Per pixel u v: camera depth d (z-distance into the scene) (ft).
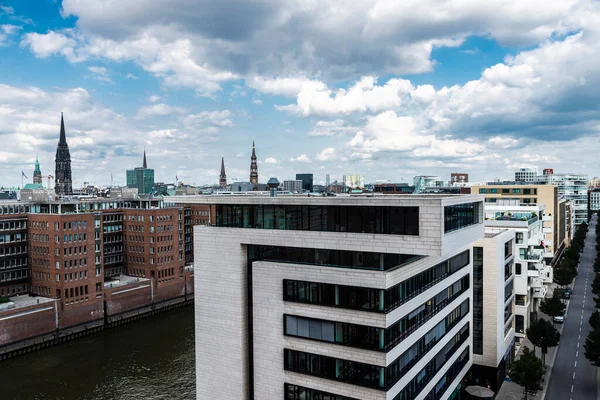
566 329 367.86
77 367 339.36
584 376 276.82
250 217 190.60
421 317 185.26
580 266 635.66
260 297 182.09
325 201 171.01
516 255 332.19
